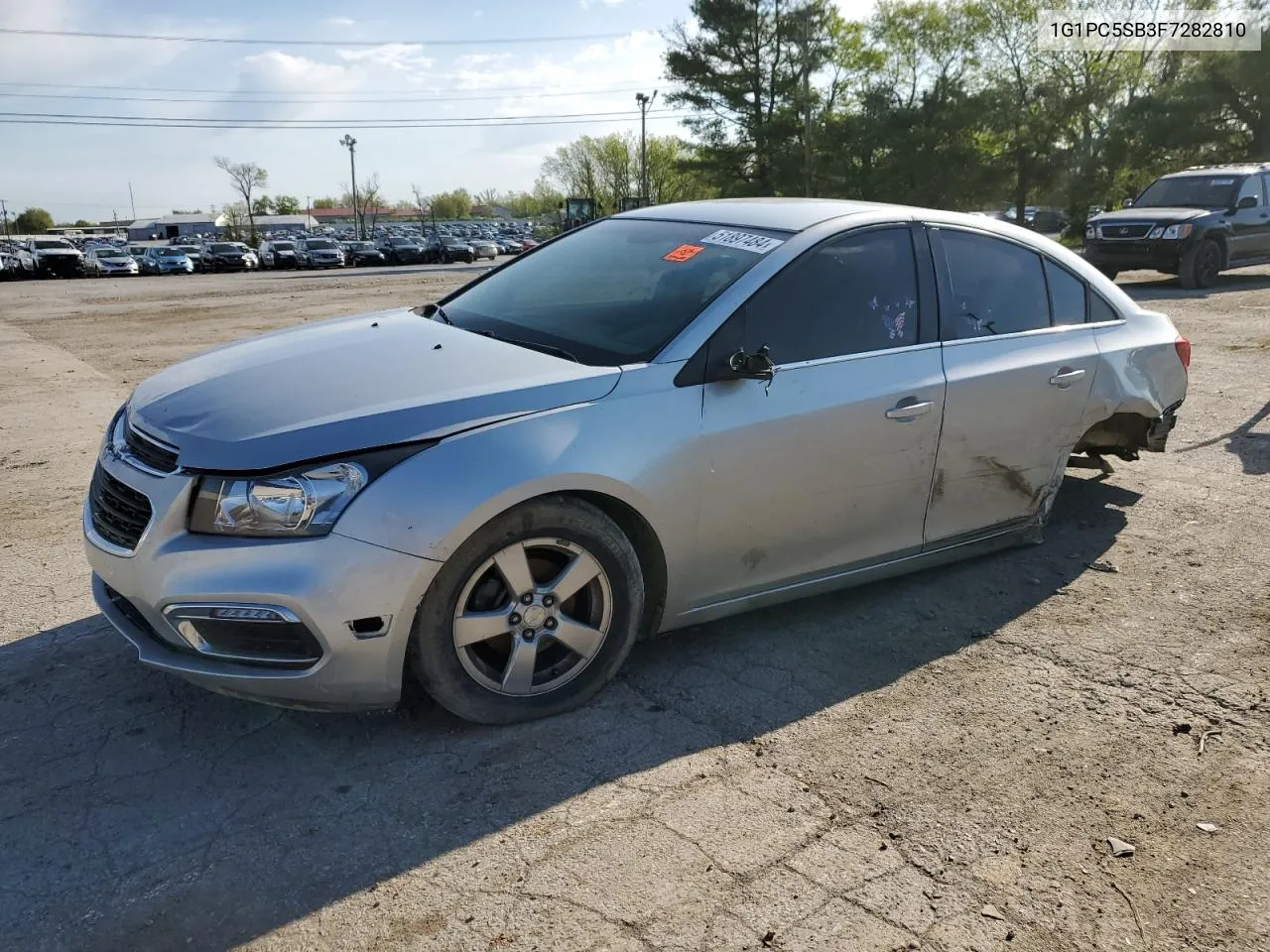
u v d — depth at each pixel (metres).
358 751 2.91
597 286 3.76
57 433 7.17
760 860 2.47
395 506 2.65
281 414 2.82
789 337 3.45
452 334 3.55
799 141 45.09
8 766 2.82
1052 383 4.20
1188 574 4.34
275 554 2.60
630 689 3.29
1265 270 19.50
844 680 3.39
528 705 3.04
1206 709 3.24
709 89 46.00
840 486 3.57
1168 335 4.93
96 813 2.61
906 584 4.22
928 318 3.86
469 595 2.87
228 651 2.69
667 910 2.29
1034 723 3.14
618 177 77.62
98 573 3.04
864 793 2.76
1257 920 2.32
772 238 3.64
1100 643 3.70
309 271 45.53
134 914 2.26
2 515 5.13
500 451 2.80
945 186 41.31
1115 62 38.97
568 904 2.30
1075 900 2.36
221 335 14.73
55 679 3.31
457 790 2.73
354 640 2.66
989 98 40.22
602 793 2.72
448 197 149.12
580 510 2.96
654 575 3.27
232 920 2.24
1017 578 4.30
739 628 3.78
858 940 2.21
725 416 3.23
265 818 2.60
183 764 2.84
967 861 2.49
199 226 136.62
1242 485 5.57
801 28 44.25
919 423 3.72
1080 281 4.59
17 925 2.21
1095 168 38.66
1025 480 4.26
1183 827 2.65
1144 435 4.91
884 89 43.19
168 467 2.77
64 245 41.25
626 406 3.05
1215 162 39.25
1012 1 39.59
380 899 2.31
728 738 3.02
